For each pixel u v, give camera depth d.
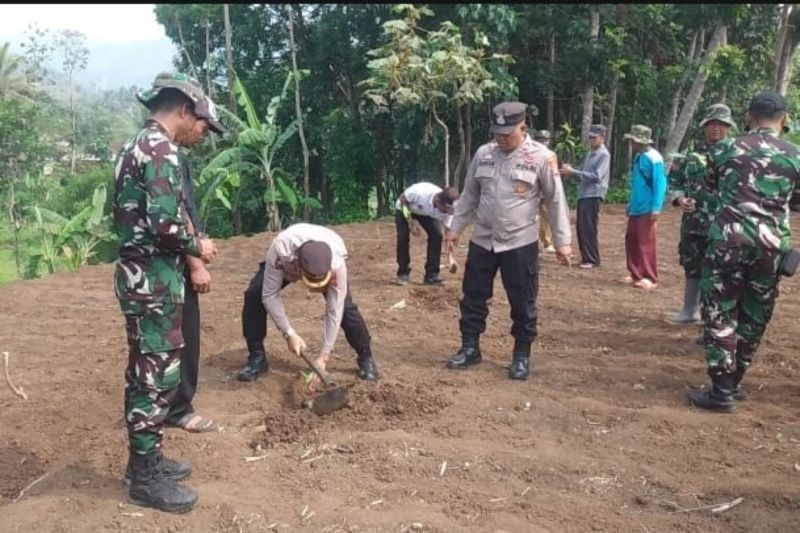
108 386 5.20
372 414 4.38
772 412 4.42
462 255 9.68
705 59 16.39
